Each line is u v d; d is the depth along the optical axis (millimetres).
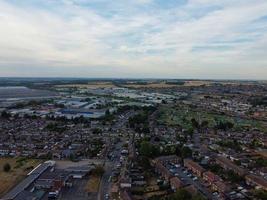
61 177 180125
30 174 186125
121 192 159625
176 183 168000
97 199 155750
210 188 171250
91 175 190375
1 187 169250
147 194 162750
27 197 154500
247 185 176500
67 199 155625
